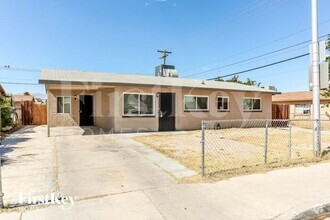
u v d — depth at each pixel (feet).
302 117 86.22
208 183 15.64
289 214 11.42
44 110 59.57
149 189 14.52
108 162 20.93
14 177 16.55
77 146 28.25
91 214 11.23
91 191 14.11
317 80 22.84
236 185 15.26
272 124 60.64
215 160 22.00
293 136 41.01
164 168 19.20
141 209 11.80
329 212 12.50
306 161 21.45
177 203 12.54
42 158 22.11
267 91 57.57
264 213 11.50
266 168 19.15
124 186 15.01
